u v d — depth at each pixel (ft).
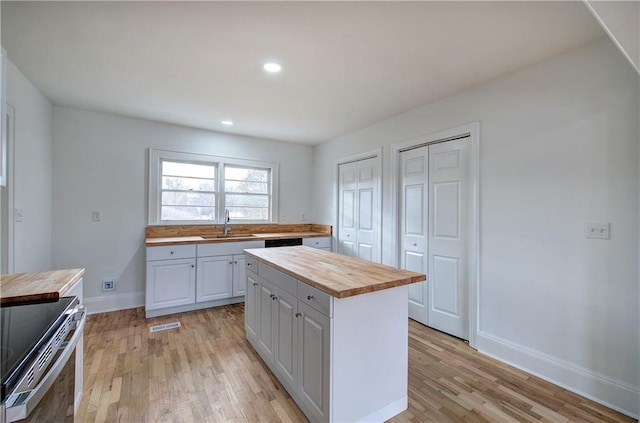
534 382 6.93
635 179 5.87
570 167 6.73
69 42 6.52
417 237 10.69
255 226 14.94
